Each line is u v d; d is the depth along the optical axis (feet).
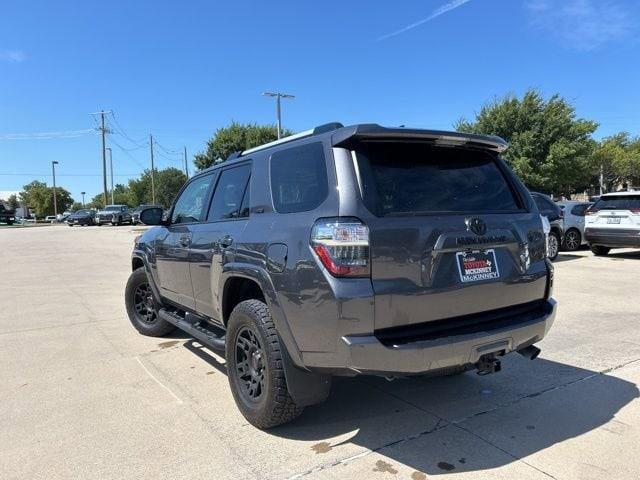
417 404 13.12
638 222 39.55
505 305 11.14
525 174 104.78
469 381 14.61
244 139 140.26
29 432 11.94
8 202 355.77
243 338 12.14
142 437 11.60
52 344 19.22
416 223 9.94
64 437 11.67
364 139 10.27
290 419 11.48
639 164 167.02
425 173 10.78
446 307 10.19
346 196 9.77
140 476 10.02
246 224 12.20
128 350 18.38
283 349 10.82
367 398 13.55
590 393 13.56
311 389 10.96
